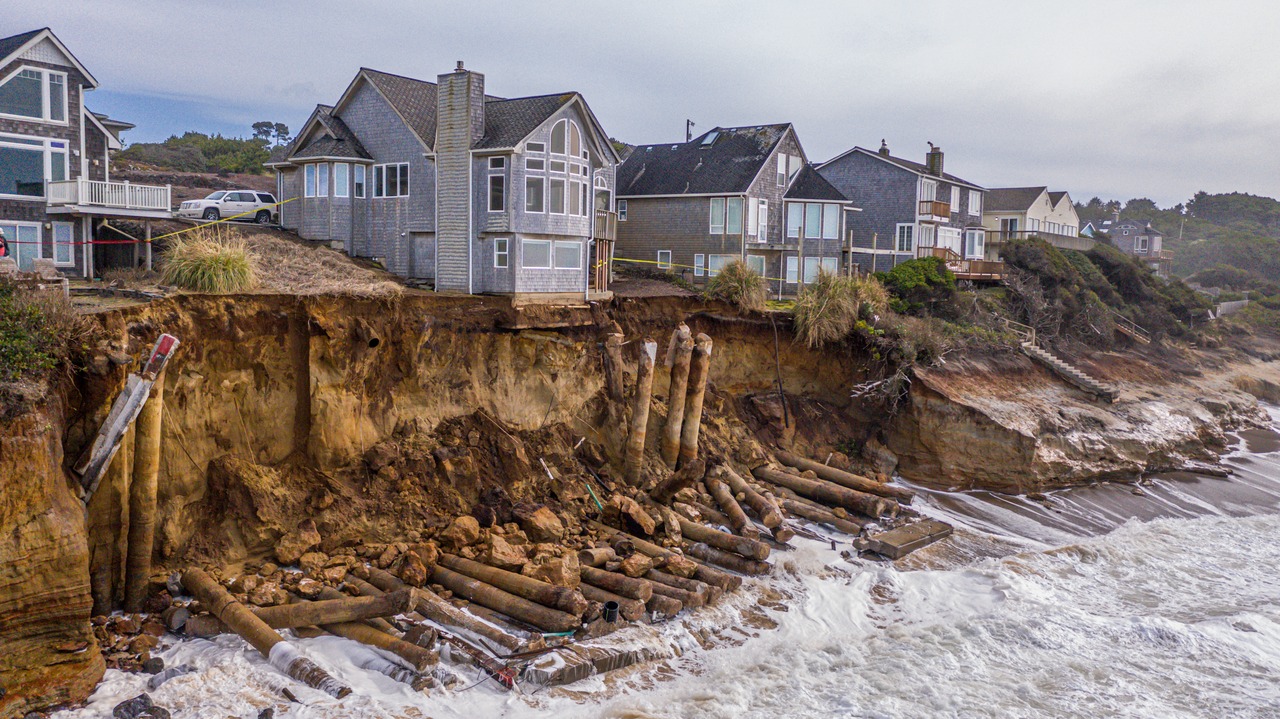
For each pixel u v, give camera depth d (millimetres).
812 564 21719
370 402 21594
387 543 19547
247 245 26234
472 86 26234
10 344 13859
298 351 20344
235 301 19297
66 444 15242
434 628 16141
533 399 25281
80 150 26391
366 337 21016
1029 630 18828
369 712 13992
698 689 15852
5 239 22938
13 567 12984
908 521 25094
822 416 31312
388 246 30562
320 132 31688
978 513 26875
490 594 17359
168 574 16875
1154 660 17891
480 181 26172
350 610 15914
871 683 16469
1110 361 43125
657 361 28969
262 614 16203
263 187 48938
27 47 24766
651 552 20688
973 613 19969
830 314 30922
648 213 43531
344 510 19625
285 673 14719
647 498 24156
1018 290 44219
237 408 19500
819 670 16922
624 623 17578
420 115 30406
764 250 41969
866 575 21406
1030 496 28500
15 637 13164
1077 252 55219
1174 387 42469
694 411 25875
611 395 26562
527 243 25906
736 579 19969
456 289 26906
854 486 27422
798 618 19125
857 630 18969
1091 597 21219
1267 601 21125
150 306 17734
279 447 20219
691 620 18297
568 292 27281
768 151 41875
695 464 23078
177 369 18047
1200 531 26422
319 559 18312
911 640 18406
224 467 18766
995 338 36344
